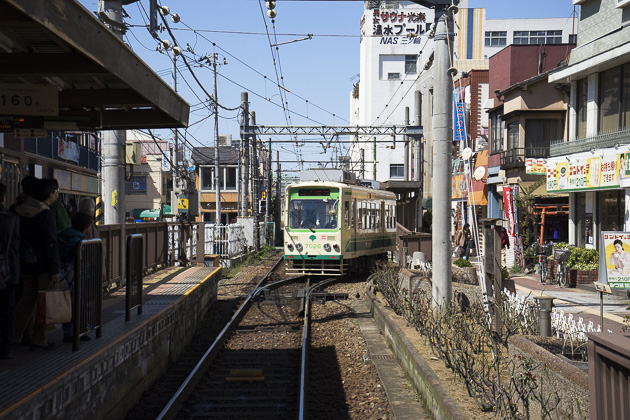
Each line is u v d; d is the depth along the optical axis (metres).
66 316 6.50
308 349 10.30
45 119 8.95
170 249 19.58
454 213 38.75
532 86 25.38
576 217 21.27
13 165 13.63
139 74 7.52
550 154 22.41
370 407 7.82
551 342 6.89
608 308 13.92
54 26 5.35
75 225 7.52
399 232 28.06
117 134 13.08
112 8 11.84
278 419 7.30
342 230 21.89
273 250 42.16
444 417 6.34
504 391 6.00
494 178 29.80
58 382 5.57
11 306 6.34
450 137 11.22
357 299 17.69
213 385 8.79
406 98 65.44
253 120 35.53
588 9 20.64
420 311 10.18
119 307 10.09
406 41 65.31
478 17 59.97
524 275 22.36
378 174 65.38
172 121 10.12
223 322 14.05
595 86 20.16
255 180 38.38
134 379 7.93
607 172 17.77
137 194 60.47
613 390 3.71
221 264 27.12
